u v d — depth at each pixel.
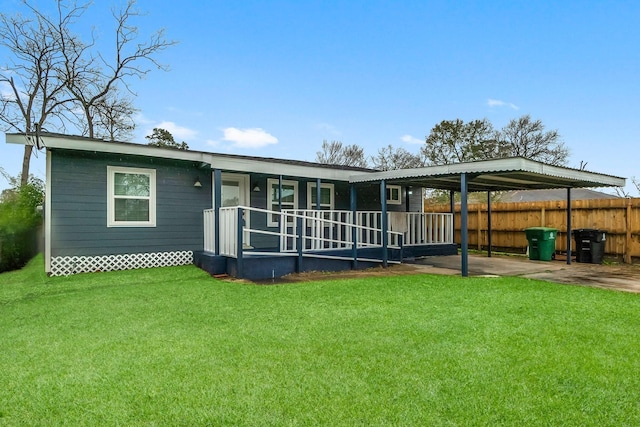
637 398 2.49
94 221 7.88
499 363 3.03
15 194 11.98
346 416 2.28
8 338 3.72
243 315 4.46
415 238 11.66
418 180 8.96
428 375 2.81
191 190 9.05
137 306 4.95
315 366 2.98
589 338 3.60
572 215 11.06
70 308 4.88
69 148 7.29
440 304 4.95
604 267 9.08
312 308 4.76
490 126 28.66
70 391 2.62
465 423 2.21
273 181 10.58
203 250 9.00
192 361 3.10
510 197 24.39
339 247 9.37
